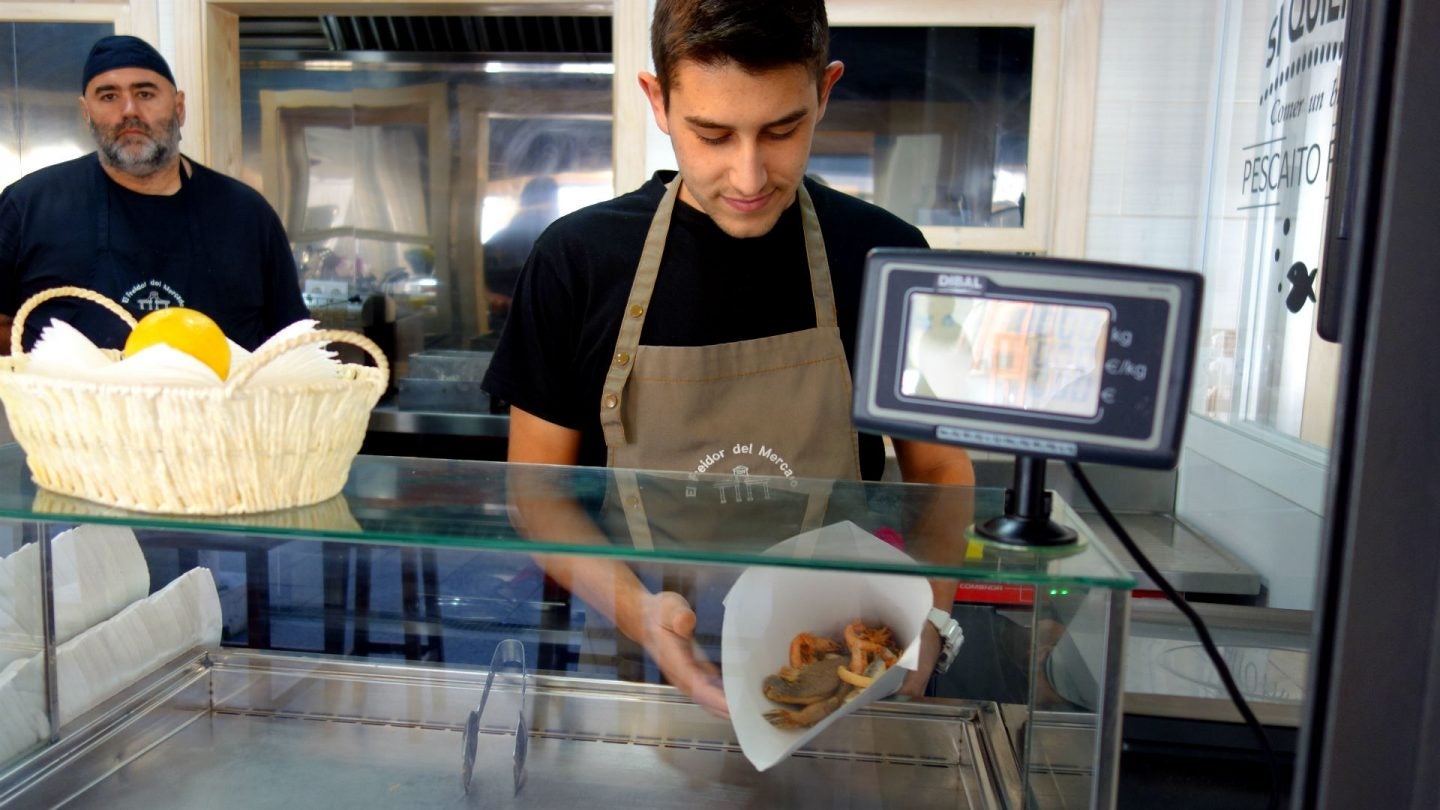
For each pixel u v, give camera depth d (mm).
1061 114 2531
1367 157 518
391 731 944
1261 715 929
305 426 805
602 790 865
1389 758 537
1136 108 2533
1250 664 1046
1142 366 613
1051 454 635
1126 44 2506
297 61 3213
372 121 3258
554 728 932
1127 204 2570
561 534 793
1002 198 2604
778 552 762
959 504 895
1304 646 1101
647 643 884
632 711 918
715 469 1310
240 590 988
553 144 3234
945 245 2613
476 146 3250
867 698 840
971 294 642
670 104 1062
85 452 793
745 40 965
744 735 858
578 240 1337
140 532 992
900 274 658
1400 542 524
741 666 870
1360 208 522
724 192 1100
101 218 2348
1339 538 538
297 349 828
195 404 757
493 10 2752
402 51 3230
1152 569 710
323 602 980
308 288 3359
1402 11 501
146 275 2369
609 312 1328
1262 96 2170
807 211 1335
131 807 857
